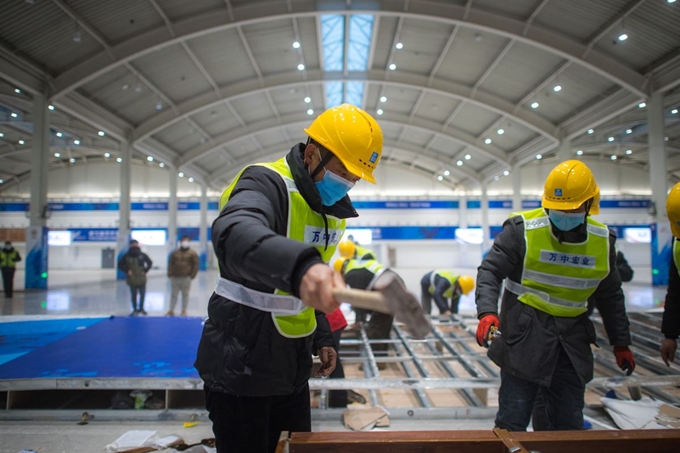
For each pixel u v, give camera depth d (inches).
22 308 330.6
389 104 645.9
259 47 464.1
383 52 493.4
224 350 41.0
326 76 533.3
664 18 340.5
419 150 853.2
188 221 998.4
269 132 749.9
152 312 315.3
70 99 442.0
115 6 350.0
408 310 19.2
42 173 428.8
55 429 96.7
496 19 390.9
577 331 70.2
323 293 21.1
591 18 366.3
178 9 379.6
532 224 72.3
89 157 988.6
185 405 111.5
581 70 437.7
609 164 954.1
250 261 26.1
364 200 1014.4
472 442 38.3
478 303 69.2
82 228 986.7
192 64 466.3
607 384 107.3
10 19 326.6
